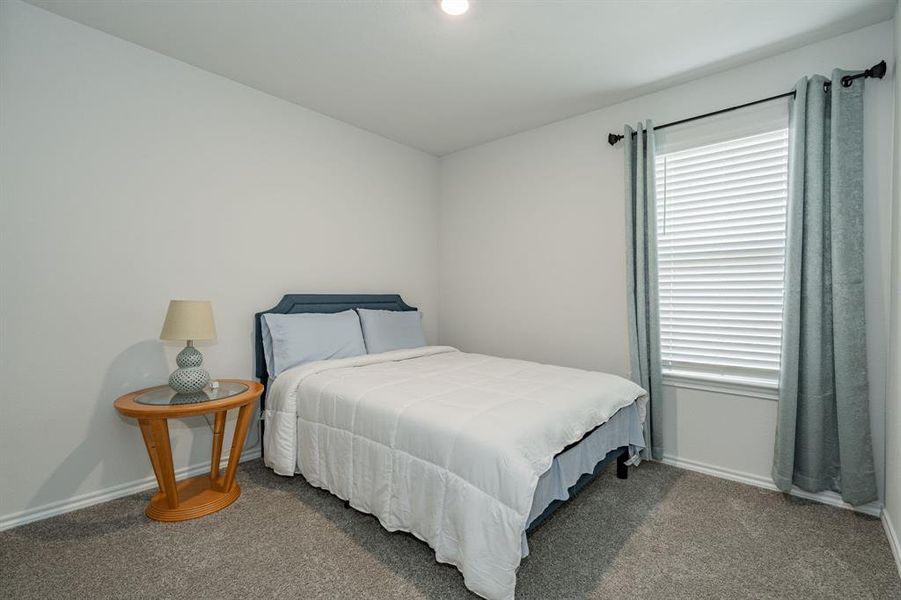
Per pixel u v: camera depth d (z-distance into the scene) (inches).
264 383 111.3
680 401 108.1
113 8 79.3
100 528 77.2
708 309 104.1
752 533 76.9
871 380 82.8
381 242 146.4
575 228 128.5
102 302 87.3
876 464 82.5
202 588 62.1
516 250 143.4
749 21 82.5
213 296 104.5
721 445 102.0
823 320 85.6
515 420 66.5
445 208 166.6
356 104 120.9
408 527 69.0
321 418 88.0
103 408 87.4
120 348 89.7
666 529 78.3
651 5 78.2
